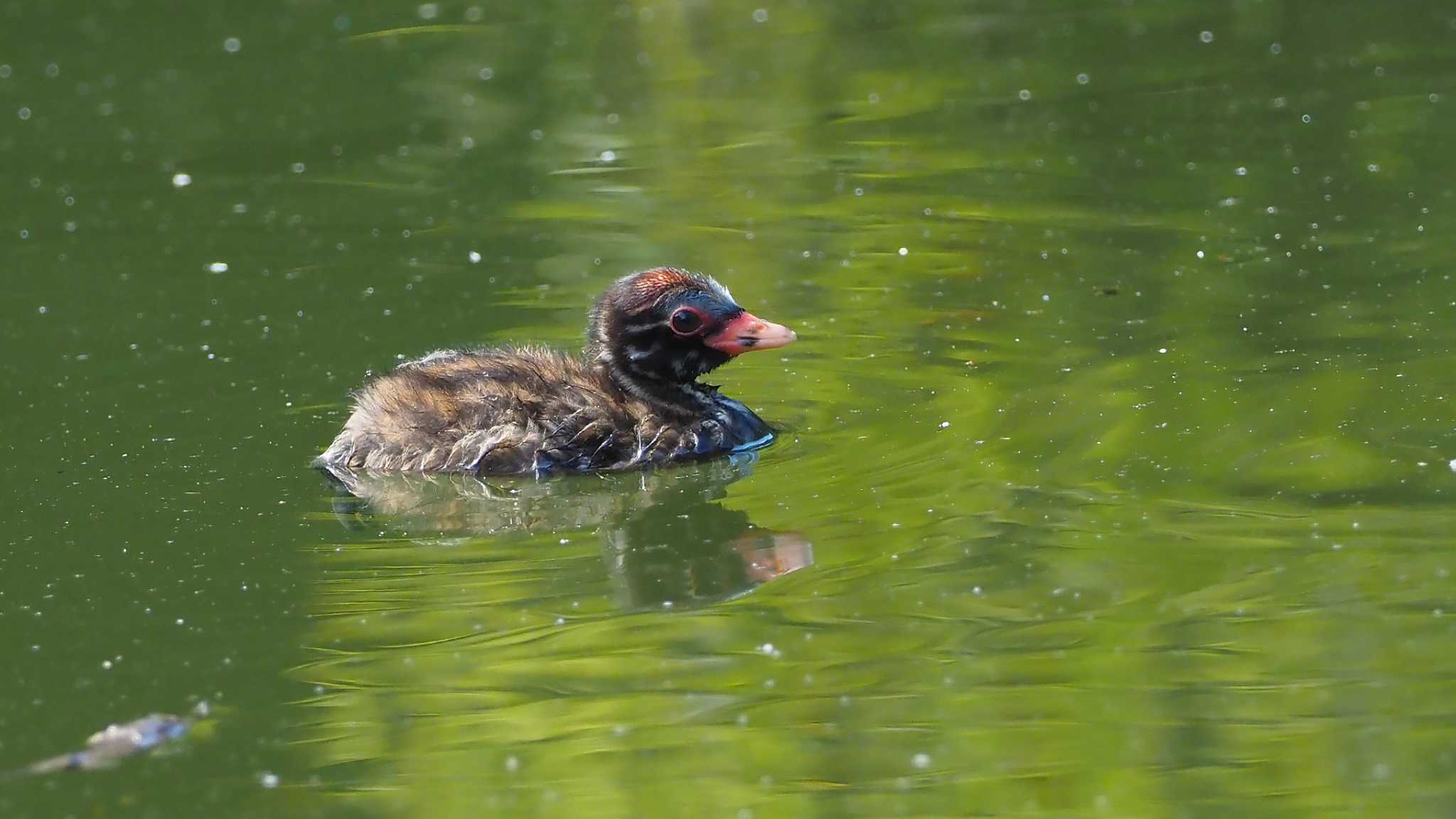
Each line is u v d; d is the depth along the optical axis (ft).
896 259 59.82
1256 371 47.75
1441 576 36.06
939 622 35.65
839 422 47.01
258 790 30.53
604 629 36.14
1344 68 78.13
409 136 76.54
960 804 29.78
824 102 79.36
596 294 56.90
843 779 30.45
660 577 38.60
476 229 65.00
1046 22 89.97
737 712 32.81
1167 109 74.90
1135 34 86.38
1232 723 31.60
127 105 81.46
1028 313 53.93
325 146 75.72
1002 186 67.15
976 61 83.92
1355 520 38.78
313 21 93.20
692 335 47.65
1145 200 64.23
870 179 68.95
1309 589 35.94
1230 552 37.78
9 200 69.77
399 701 33.42
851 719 32.32
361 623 36.52
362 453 45.16
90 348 53.72
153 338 54.44
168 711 33.01
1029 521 39.86
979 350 51.13
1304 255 57.11
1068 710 32.27
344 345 53.62
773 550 39.58
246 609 37.11
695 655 34.91
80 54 89.04
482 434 45.24
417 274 60.18
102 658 34.99
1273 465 41.91
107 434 46.78
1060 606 36.06
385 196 69.00
